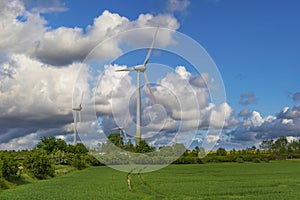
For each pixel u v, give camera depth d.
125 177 58.91
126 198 34.41
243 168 83.75
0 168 47.53
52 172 63.38
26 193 38.69
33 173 59.34
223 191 40.22
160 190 40.91
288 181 52.50
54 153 92.12
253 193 39.22
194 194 37.94
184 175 63.31
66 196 35.97
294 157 133.00
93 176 63.16
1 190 42.59
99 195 36.59
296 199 34.38
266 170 77.00
